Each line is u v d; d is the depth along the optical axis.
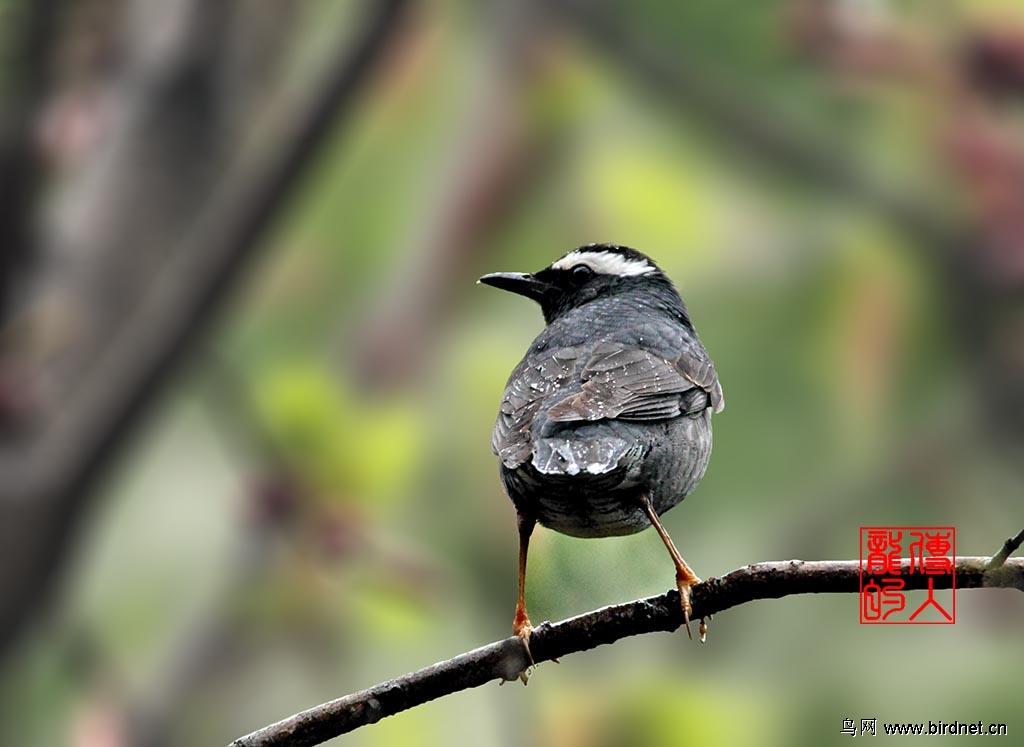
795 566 8.04
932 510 13.98
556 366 9.85
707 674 13.25
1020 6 14.16
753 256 14.53
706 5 14.92
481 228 16.22
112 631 15.14
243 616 13.75
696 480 9.97
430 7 16.02
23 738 14.64
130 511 15.30
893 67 14.24
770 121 14.94
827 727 12.56
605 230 15.81
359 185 16.52
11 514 14.19
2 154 14.99
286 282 16.48
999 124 14.27
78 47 15.78
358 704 8.10
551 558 9.91
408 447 13.12
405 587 13.22
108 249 15.20
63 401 14.59
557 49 15.80
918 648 12.48
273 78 16.08
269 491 13.02
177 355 14.35
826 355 14.16
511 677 8.21
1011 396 14.06
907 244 14.24
